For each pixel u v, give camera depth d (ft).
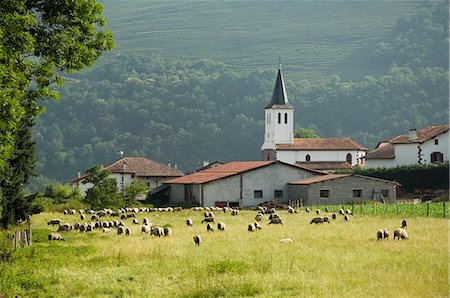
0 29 149.59
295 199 515.09
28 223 269.03
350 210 396.98
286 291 132.16
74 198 563.89
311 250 189.16
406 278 140.77
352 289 131.03
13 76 151.53
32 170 284.41
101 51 182.19
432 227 262.06
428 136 603.26
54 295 136.15
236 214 394.32
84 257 188.24
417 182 562.25
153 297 132.26
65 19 174.19
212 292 132.87
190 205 507.71
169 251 192.75
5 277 145.59
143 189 577.43
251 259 172.96
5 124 150.20
